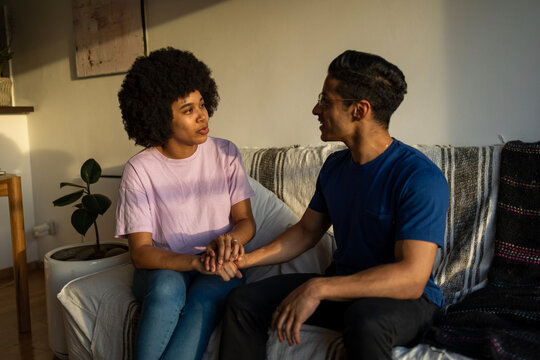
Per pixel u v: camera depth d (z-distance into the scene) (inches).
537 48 59.0
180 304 49.2
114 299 57.5
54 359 74.9
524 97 60.7
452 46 64.9
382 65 44.4
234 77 86.5
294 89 79.6
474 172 57.6
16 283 84.1
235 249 50.7
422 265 40.9
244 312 46.1
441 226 42.3
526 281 51.8
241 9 83.5
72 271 70.4
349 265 49.6
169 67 53.2
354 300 42.9
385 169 45.6
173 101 52.8
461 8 63.5
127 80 54.6
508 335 39.9
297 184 69.6
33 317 91.9
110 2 98.7
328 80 46.9
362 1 71.0
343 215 49.4
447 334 41.6
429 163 44.7
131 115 54.7
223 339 47.2
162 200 56.6
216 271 50.4
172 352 47.1
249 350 46.4
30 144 122.4
